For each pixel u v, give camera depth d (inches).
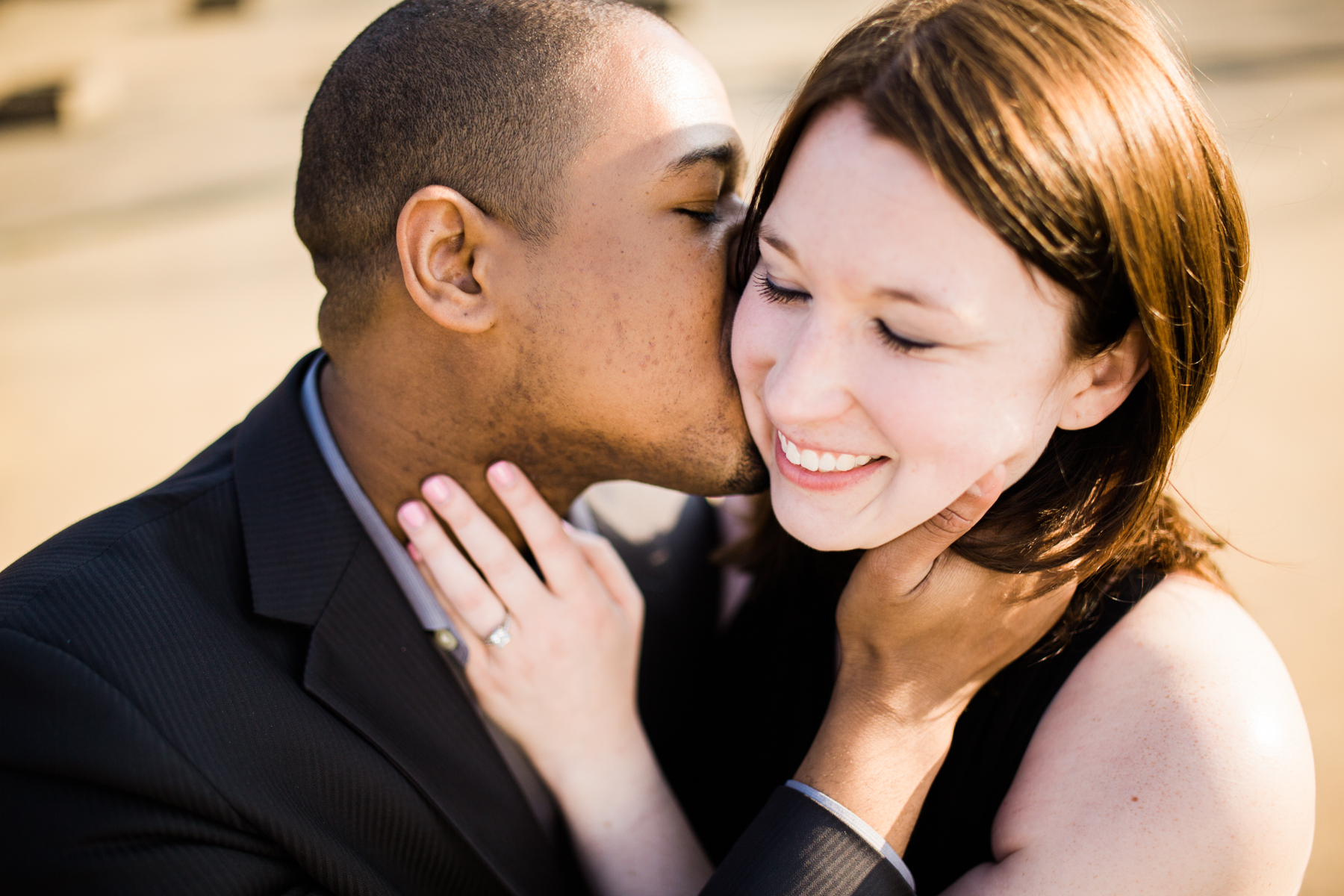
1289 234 329.4
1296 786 50.7
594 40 61.1
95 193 475.8
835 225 45.7
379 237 63.4
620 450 67.6
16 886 51.6
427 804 61.2
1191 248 49.8
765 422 57.0
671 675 83.5
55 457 247.1
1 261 401.7
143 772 51.9
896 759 57.0
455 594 66.6
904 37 45.9
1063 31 45.5
